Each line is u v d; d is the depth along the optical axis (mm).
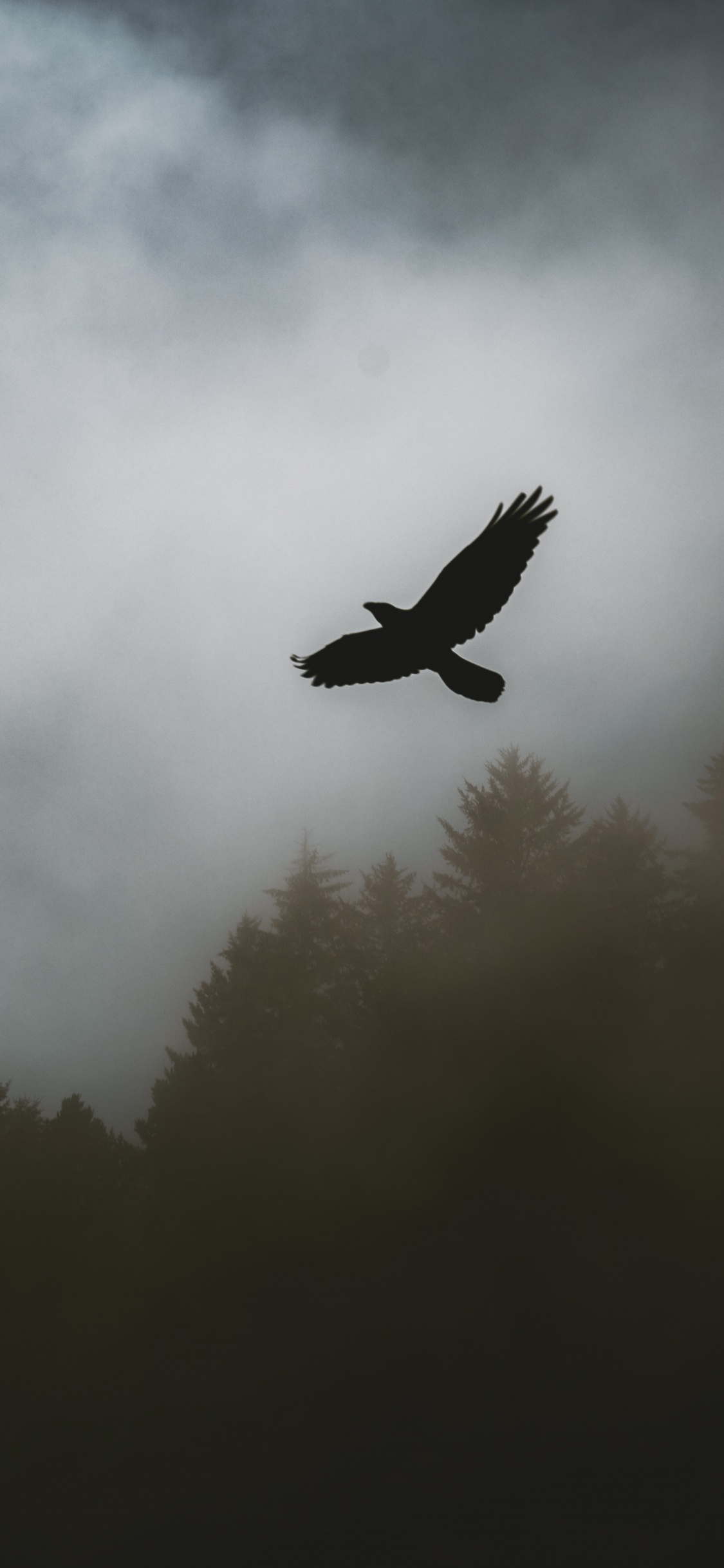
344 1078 23469
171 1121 23891
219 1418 15547
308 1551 11211
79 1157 25984
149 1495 13086
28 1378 18000
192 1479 13469
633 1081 20844
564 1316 17031
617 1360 15438
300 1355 17453
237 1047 25156
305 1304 19188
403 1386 15727
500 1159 20359
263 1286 20047
